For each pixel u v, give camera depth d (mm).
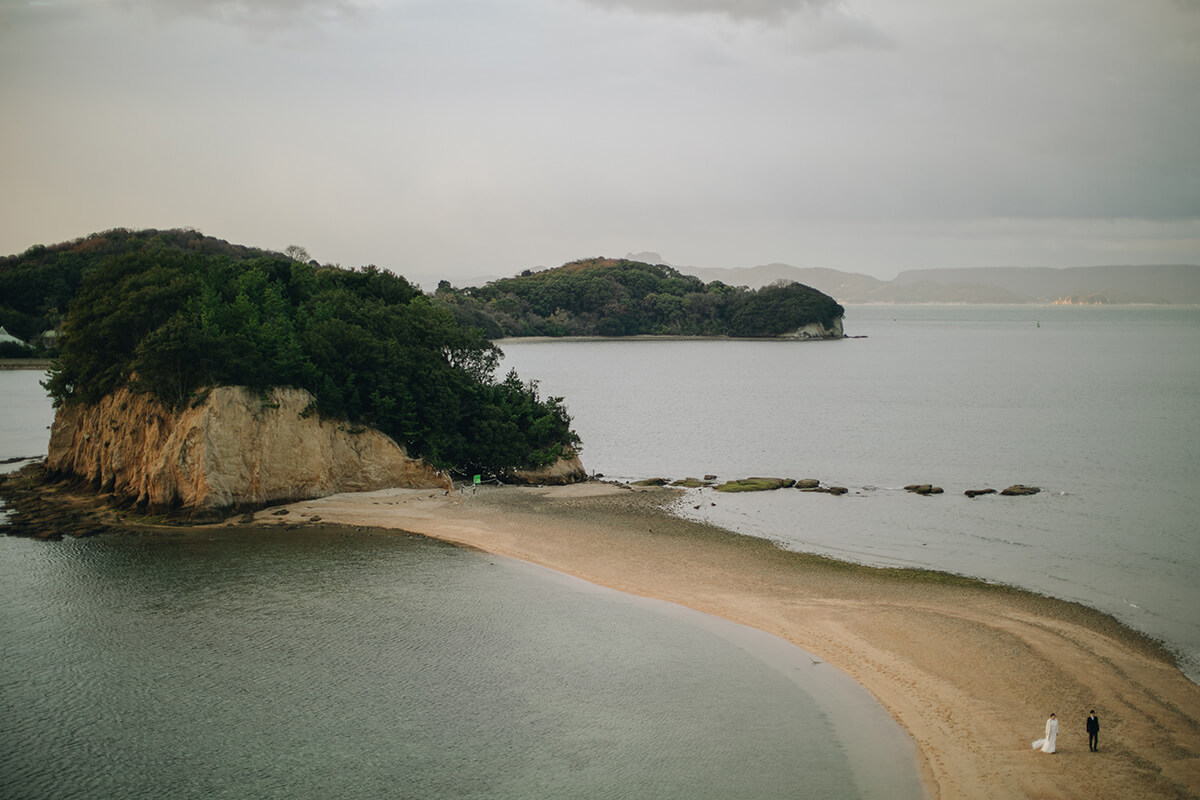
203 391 68312
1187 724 36062
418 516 69438
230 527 65312
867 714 37625
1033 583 54188
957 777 32562
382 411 77625
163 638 44812
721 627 47312
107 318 73812
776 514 72500
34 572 54469
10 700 38000
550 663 42719
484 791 31891
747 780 32656
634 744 35281
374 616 48406
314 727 36219
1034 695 38844
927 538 64938
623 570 57031
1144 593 52250
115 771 32875
